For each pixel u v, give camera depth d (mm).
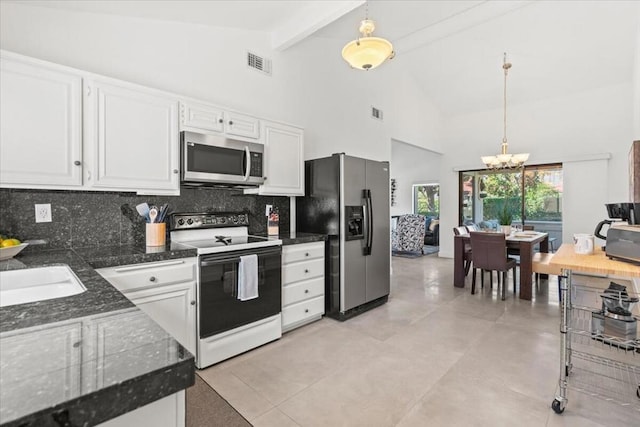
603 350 2570
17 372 530
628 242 1684
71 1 2176
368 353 2602
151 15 2617
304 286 3168
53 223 2215
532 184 6535
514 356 2541
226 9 2799
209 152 2645
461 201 7371
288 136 3334
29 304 923
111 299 986
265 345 2744
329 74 4383
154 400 553
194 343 2314
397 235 8094
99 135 2117
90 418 484
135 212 2586
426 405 1928
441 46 5230
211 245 2496
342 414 1846
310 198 3611
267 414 1843
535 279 4742
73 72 2010
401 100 5895
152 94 2371
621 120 5402
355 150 4832
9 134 1795
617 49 4664
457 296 4230
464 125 7176
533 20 4363
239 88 3312
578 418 1798
